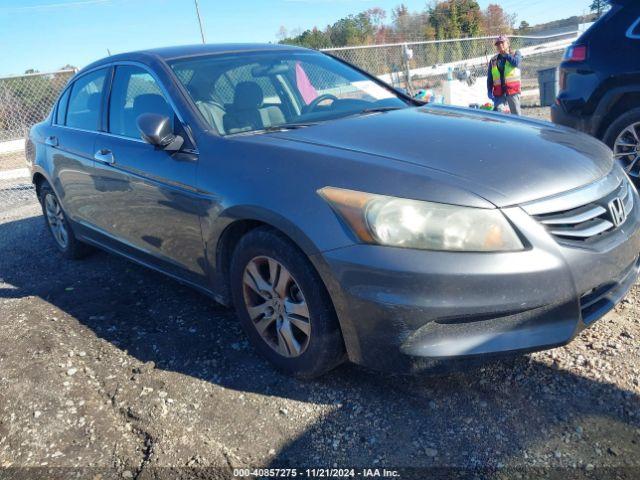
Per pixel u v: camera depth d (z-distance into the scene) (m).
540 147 2.66
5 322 3.63
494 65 9.51
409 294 2.18
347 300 2.31
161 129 3.04
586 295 2.40
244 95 3.37
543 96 12.60
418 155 2.52
